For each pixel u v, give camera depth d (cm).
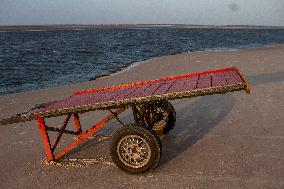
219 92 495
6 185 575
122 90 677
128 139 549
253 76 1518
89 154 682
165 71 1930
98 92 731
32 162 669
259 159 585
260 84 1304
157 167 584
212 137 725
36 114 573
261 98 1065
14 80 2245
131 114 1002
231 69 683
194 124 844
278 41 6900
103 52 4494
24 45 6625
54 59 3634
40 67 2941
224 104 1031
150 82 744
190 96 507
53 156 648
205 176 534
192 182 517
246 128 772
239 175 528
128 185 529
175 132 783
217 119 873
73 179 571
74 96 729
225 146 662
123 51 4638
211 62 2231
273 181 500
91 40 8281
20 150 752
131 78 1758
